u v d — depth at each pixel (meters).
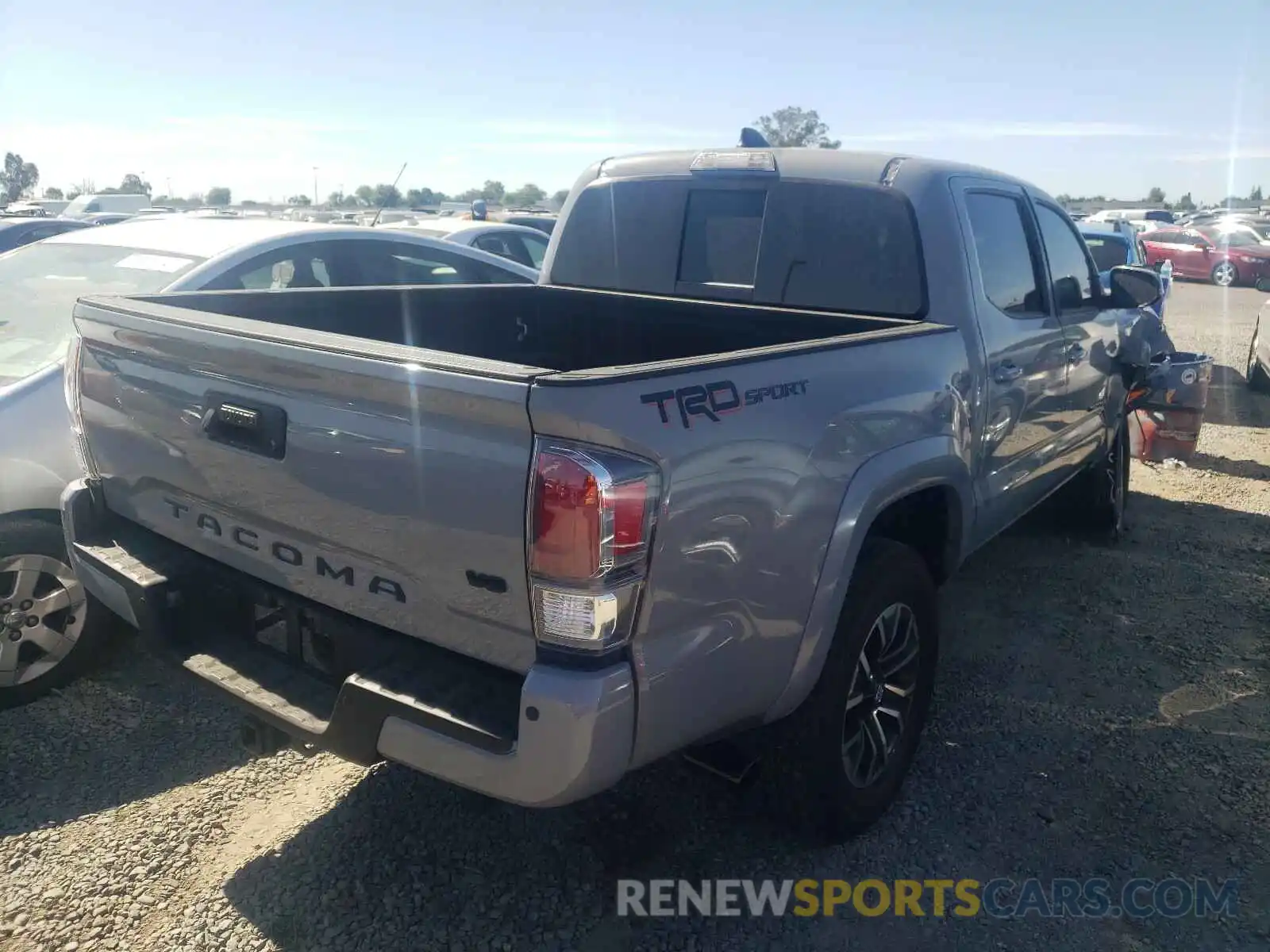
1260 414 10.09
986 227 4.01
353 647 2.56
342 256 5.57
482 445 2.15
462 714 2.23
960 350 3.57
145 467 3.00
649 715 2.26
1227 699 4.10
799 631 2.67
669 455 2.19
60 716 3.78
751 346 3.88
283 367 2.43
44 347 4.27
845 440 2.79
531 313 4.48
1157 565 5.64
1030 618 4.88
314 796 3.32
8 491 3.73
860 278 3.84
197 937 2.68
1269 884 2.99
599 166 4.59
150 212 23.55
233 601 2.88
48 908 2.77
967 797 3.40
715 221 4.19
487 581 2.21
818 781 2.92
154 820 3.17
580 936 2.73
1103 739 3.77
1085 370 4.89
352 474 2.37
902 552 3.13
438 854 3.04
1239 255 25.39
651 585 2.19
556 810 3.26
